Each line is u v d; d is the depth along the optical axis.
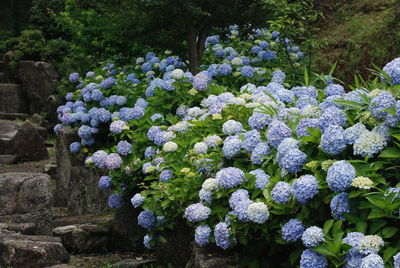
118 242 5.18
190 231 4.21
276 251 3.18
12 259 3.93
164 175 4.05
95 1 6.90
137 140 4.86
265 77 5.66
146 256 4.91
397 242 2.55
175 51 6.75
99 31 7.22
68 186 6.35
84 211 6.17
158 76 6.53
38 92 11.27
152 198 4.17
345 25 8.17
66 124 6.78
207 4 6.46
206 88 5.05
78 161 6.64
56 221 5.63
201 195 3.41
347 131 2.84
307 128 2.98
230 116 4.15
